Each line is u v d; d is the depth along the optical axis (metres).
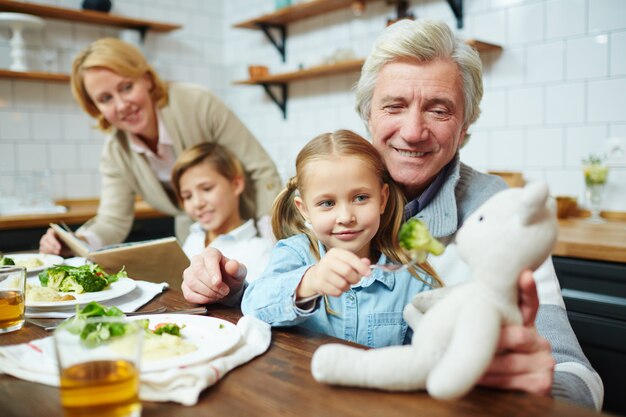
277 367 0.64
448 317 0.53
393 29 1.01
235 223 1.84
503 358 0.55
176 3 3.43
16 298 0.82
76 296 0.98
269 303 0.80
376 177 0.89
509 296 0.52
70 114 3.05
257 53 3.45
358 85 1.10
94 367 0.50
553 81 2.12
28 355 0.66
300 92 3.17
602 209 2.06
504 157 2.29
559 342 0.81
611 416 0.51
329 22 2.96
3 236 2.37
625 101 1.95
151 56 3.31
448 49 0.98
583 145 2.07
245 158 2.06
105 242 2.04
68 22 2.99
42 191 2.84
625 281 1.54
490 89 2.31
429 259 1.07
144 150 1.99
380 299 0.95
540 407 0.53
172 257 1.21
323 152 0.87
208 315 0.90
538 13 2.14
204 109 2.00
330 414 0.52
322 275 0.70
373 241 0.99
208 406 0.55
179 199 1.85
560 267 1.67
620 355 1.56
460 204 1.09
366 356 0.56
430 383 0.48
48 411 0.54
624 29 1.93
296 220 1.03
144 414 0.54
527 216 0.50
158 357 0.64
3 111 2.81
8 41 2.79
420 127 0.96
